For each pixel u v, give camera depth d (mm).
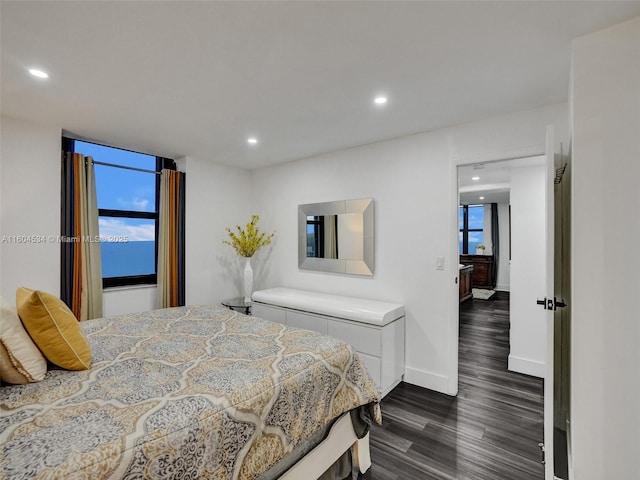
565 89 2143
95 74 1944
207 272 4062
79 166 3023
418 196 3031
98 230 3182
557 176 2287
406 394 2811
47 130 2779
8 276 2596
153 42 1630
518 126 2510
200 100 2318
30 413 1128
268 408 1342
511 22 1479
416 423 2350
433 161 2941
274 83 2076
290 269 4113
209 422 1149
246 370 1506
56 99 2285
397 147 3168
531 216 3180
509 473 1842
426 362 2959
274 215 4305
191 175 3877
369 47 1685
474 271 8367
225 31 1544
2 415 1114
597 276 1506
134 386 1340
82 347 1535
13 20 1437
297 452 1532
